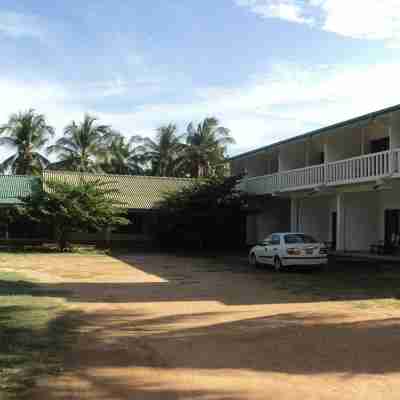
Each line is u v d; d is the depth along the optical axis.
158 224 31.75
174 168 50.03
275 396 5.38
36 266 21.00
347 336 8.08
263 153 30.20
